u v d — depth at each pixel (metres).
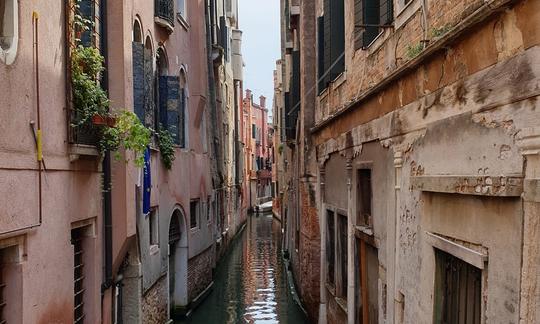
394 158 5.82
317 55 11.85
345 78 9.05
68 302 5.84
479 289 3.87
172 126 11.73
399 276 5.64
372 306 7.38
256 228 37.75
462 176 3.89
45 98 5.27
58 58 5.63
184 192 13.30
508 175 3.28
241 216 36.94
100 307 7.07
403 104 5.54
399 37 6.05
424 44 5.00
